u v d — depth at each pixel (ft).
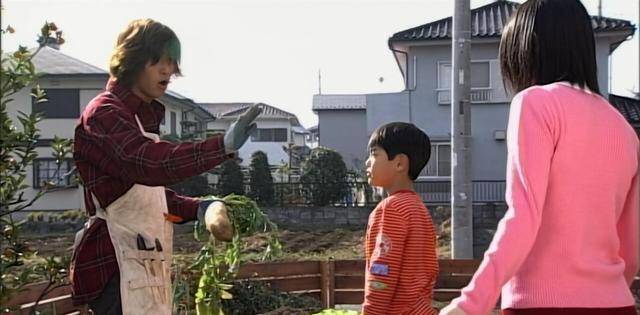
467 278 27.07
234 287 23.63
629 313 6.53
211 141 6.37
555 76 6.76
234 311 23.21
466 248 29.71
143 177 6.53
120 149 6.61
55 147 9.30
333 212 62.59
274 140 151.74
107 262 7.31
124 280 7.23
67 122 81.46
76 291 7.41
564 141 6.32
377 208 10.28
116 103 7.07
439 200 68.39
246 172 69.82
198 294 13.94
